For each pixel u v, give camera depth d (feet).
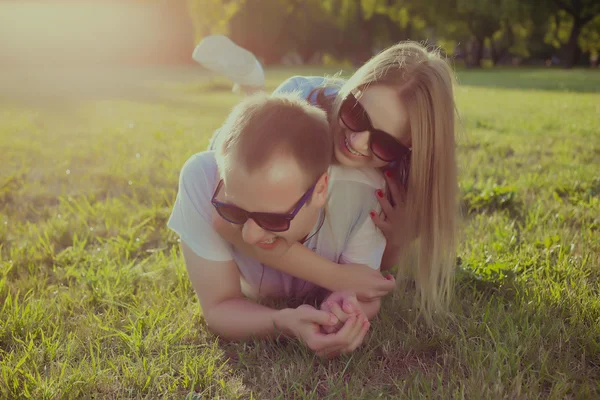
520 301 8.26
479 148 21.34
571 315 7.96
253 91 9.91
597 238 10.85
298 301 8.49
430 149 6.56
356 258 7.45
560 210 12.71
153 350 7.22
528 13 120.88
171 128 29.07
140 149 21.85
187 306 8.26
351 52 158.51
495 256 9.93
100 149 21.80
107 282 8.85
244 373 6.77
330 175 6.98
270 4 143.84
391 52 6.68
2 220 12.58
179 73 109.40
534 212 12.53
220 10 81.82
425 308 8.08
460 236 7.91
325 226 7.24
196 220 7.06
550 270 9.38
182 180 7.23
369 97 6.45
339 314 6.76
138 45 172.35
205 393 6.41
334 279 7.09
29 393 6.23
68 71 119.03
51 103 44.88
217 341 7.36
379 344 7.33
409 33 150.82
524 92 56.24
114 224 12.24
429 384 6.45
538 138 24.32
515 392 6.25
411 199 6.91
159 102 47.24
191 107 42.55
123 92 59.93
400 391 6.29
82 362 6.81
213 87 63.77
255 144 5.49
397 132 6.50
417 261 7.56
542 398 6.26
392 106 6.39
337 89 7.56
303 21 152.46
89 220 12.70
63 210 13.39
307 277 7.06
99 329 7.64
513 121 30.78
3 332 7.45
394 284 7.34
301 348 7.11
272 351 7.22
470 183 14.43
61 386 6.36
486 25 137.39
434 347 7.34
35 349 6.98
